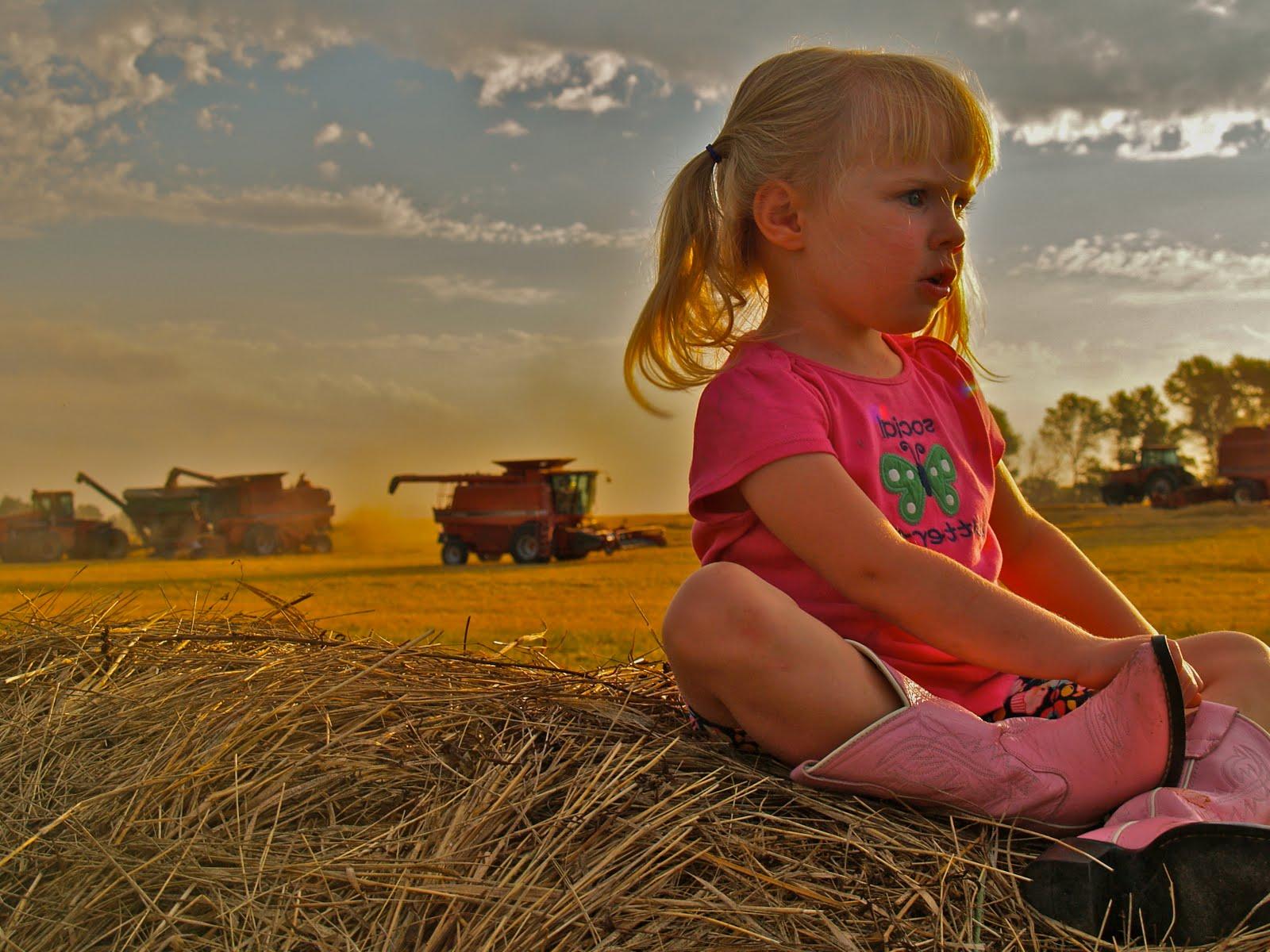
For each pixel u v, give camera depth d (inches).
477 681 78.2
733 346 77.8
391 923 48.1
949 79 69.7
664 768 61.6
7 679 76.5
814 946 47.3
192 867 52.2
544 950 46.7
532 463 813.2
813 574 68.7
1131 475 1114.1
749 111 74.6
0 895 52.2
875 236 68.4
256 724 66.8
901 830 56.3
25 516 949.2
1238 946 47.9
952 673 70.2
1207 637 69.0
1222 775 59.0
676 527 1047.6
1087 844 51.6
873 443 70.6
